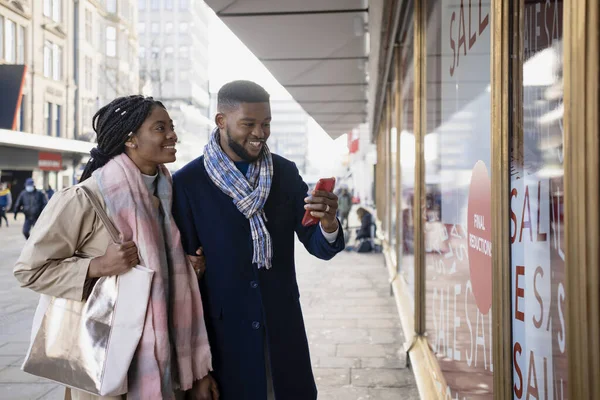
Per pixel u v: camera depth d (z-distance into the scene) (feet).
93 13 144.25
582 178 2.65
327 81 27.68
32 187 41.93
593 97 2.53
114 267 5.17
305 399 6.24
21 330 17.35
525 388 4.48
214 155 6.09
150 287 5.31
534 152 4.11
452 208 7.91
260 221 6.06
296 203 6.45
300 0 15.55
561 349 3.64
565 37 2.85
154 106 5.64
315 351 14.79
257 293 6.07
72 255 5.40
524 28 4.34
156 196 5.86
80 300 5.20
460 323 7.32
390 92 25.26
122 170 5.49
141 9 257.96
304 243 6.46
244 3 15.88
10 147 93.61
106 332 5.18
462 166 7.07
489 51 5.54
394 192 23.04
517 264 4.63
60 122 128.57
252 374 6.04
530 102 4.20
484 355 5.91
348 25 17.81
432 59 10.15
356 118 44.78
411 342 12.44
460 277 7.30
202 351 5.85
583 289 2.67
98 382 5.10
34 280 5.18
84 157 116.37
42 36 119.55
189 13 256.52
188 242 6.19
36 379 12.68
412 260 14.03
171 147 5.76
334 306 20.62
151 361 5.24
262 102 5.94
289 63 23.49
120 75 160.45
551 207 3.75
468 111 6.66
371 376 12.74
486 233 5.73
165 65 254.27
